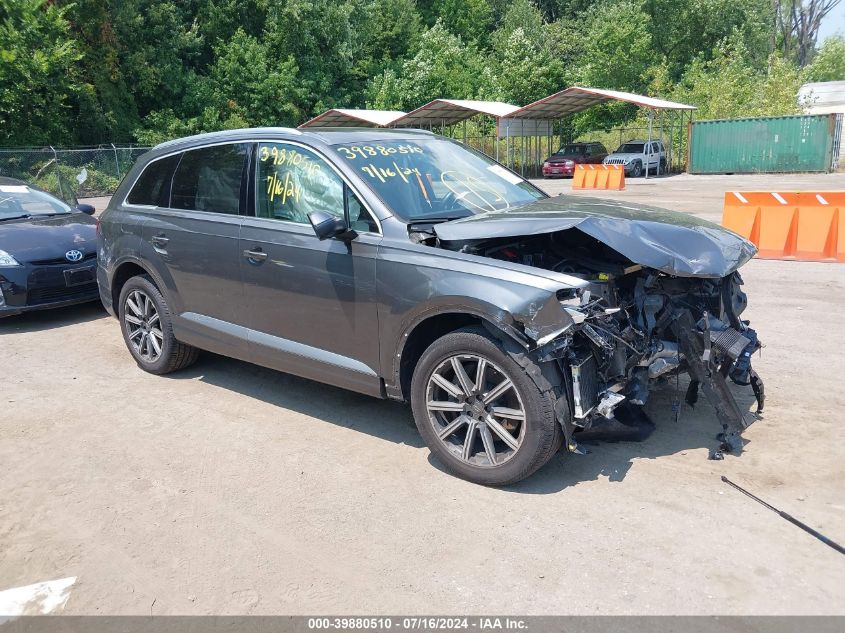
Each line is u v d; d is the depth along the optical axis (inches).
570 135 1791.3
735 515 135.6
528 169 1539.1
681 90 1657.2
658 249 148.6
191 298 205.8
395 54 1918.1
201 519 141.6
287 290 177.8
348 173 169.6
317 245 170.2
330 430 182.4
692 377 163.5
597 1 2496.3
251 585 120.7
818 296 303.0
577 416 140.3
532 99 1811.0
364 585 119.6
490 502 144.3
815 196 383.2
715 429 173.2
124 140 1403.8
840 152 1246.9
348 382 170.9
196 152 208.5
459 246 159.0
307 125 1433.3
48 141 1242.6
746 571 119.0
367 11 1788.9
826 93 1608.0
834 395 192.4
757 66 2279.8
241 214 190.5
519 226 153.3
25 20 1170.6
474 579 120.0
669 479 150.3
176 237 205.3
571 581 118.3
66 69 1254.9
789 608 109.8
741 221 405.1
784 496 141.9
